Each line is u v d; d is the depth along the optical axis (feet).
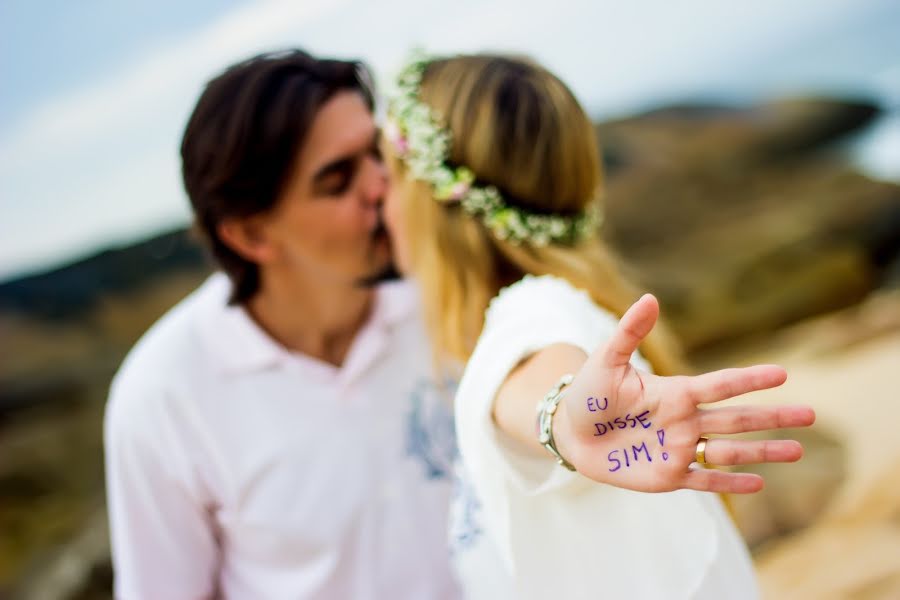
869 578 10.26
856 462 13.28
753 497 12.98
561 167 4.36
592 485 3.56
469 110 4.37
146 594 5.56
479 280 4.37
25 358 22.94
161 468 5.43
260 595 5.60
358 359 5.48
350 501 5.45
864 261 26.12
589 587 3.66
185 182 5.31
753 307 24.79
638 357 4.04
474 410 3.43
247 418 5.43
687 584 3.64
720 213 29.55
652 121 36.17
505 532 3.63
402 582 5.53
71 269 24.89
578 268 4.37
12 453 20.44
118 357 23.38
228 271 5.41
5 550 17.92
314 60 5.23
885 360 18.31
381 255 5.37
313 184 5.06
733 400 18.19
